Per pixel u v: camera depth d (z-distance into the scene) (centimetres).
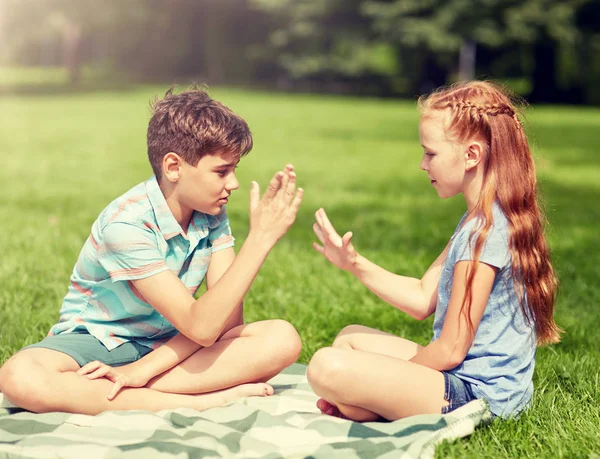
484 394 237
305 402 257
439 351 237
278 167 1116
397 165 1191
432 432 222
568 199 866
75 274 267
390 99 3759
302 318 387
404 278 274
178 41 4475
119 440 219
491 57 3712
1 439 219
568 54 3538
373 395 232
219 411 238
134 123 1856
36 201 756
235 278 240
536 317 246
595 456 220
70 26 3725
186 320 244
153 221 254
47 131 1602
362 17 3812
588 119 2397
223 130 244
